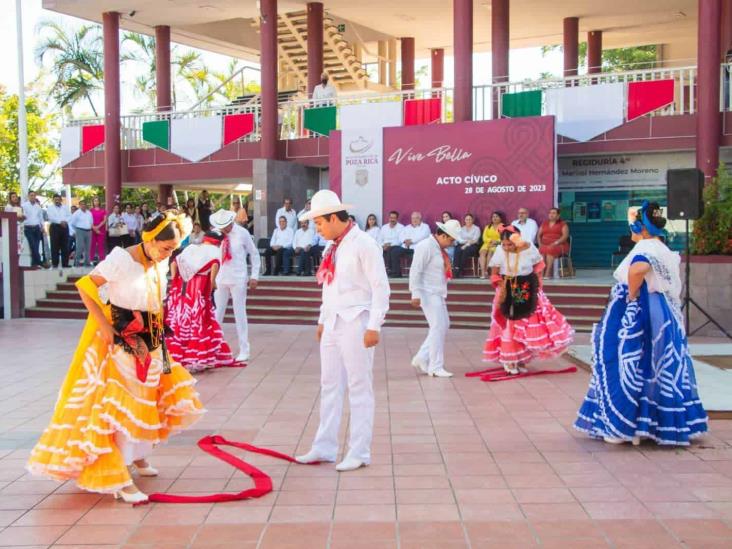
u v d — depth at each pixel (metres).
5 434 6.77
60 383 9.23
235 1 21.84
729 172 17.97
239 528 4.48
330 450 5.77
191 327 9.58
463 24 18.36
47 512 4.80
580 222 19.55
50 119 37.31
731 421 6.75
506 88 19.14
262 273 18.25
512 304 9.16
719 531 4.31
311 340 12.85
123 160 23.19
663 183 18.64
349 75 24.83
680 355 5.95
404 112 19.03
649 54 33.34
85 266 19.50
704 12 16.08
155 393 4.99
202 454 6.01
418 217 17.55
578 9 23.67
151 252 4.92
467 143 17.77
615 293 6.14
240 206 19.70
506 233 9.12
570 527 4.40
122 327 4.87
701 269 12.68
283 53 25.30
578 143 18.31
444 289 9.38
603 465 5.56
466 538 4.28
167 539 4.34
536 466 5.58
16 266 16.94
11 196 18.70
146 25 24.58
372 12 24.05
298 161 20.98
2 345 12.64
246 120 21.50
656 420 5.91
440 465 5.65
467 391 8.38
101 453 4.78
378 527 4.46
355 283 5.61
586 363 9.48
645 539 4.22
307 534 4.38
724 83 16.95
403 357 10.91
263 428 6.87
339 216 5.58
